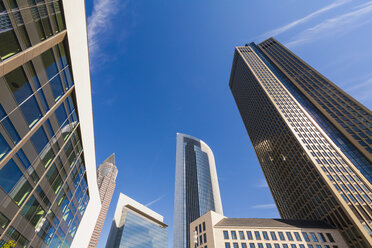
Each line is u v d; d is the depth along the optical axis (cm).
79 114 3219
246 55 14462
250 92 12638
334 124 7500
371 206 5084
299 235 5312
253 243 5069
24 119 1833
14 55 1565
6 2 1480
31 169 2119
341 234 5281
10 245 1606
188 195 16550
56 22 2220
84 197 4550
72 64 2698
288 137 8175
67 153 3064
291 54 12444
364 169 5950
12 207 1922
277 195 9231
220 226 5422
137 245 13738
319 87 9431
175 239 13062
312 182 6644
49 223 2902
